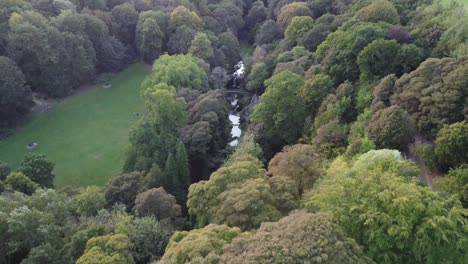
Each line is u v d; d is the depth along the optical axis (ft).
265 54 404.57
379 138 187.21
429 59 210.18
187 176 249.14
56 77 369.91
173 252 123.95
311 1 449.48
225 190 162.30
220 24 463.83
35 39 342.44
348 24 301.43
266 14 522.88
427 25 271.90
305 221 112.88
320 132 220.23
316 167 170.81
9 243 161.48
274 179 164.76
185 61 338.75
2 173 234.58
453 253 111.55
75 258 157.07
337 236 110.52
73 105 375.45
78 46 378.73
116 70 429.38
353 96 246.68
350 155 184.96
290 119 260.42
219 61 402.93
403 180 131.85
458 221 115.75
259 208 145.79
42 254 152.87
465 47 218.18
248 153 226.99
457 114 185.16
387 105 214.07
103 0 442.50
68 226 178.19
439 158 172.86
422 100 194.29
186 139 268.21
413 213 114.73
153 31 410.72
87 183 284.82
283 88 258.57
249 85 362.74
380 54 243.81
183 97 294.66
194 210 165.58
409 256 114.42
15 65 339.16
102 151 319.47
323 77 266.16
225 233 128.98
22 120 347.15
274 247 105.19
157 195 194.90
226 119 311.68
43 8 386.93
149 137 257.55
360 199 123.44
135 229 164.76
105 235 158.40
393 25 290.56
